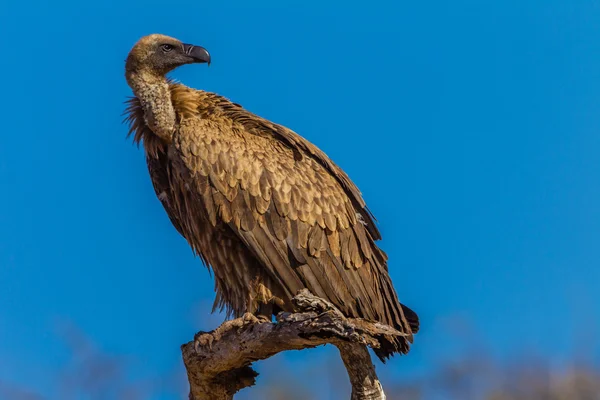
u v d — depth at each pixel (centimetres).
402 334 1516
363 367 1514
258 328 1453
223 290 1695
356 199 1711
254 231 1627
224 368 1521
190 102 1680
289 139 1683
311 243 1639
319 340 1388
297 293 1480
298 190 1647
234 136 1664
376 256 1705
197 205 1645
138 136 1709
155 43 1683
